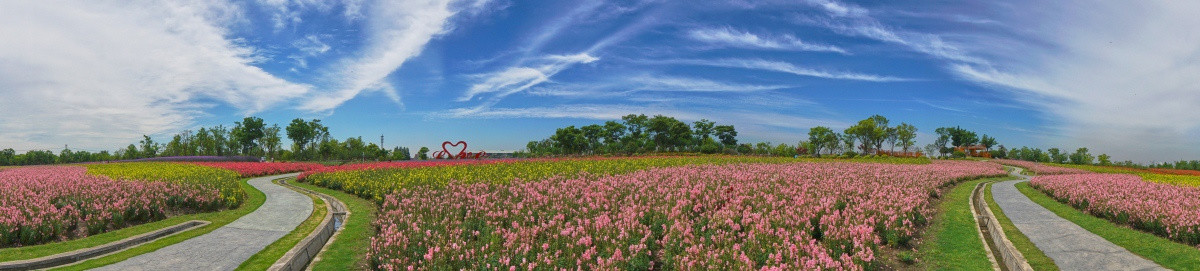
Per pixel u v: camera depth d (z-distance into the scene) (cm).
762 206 1082
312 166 2961
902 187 1485
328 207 1330
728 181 1505
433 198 1233
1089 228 1072
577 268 699
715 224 907
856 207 1075
